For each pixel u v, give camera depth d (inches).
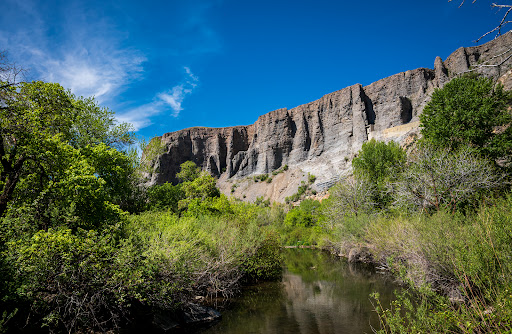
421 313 176.1
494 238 233.0
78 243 276.5
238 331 324.2
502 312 149.6
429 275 342.6
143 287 309.9
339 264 826.8
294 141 5275.6
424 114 973.2
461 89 861.8
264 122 5728.3
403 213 633.6
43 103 479.5
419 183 648.4
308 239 1600.6
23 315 250.4
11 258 248.1
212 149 6048.2
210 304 438.9
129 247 302.7
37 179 416.8
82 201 374.9
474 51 3735.2
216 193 1533.0
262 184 5039.4
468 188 572.4
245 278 613.6
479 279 193.2
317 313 380.8
